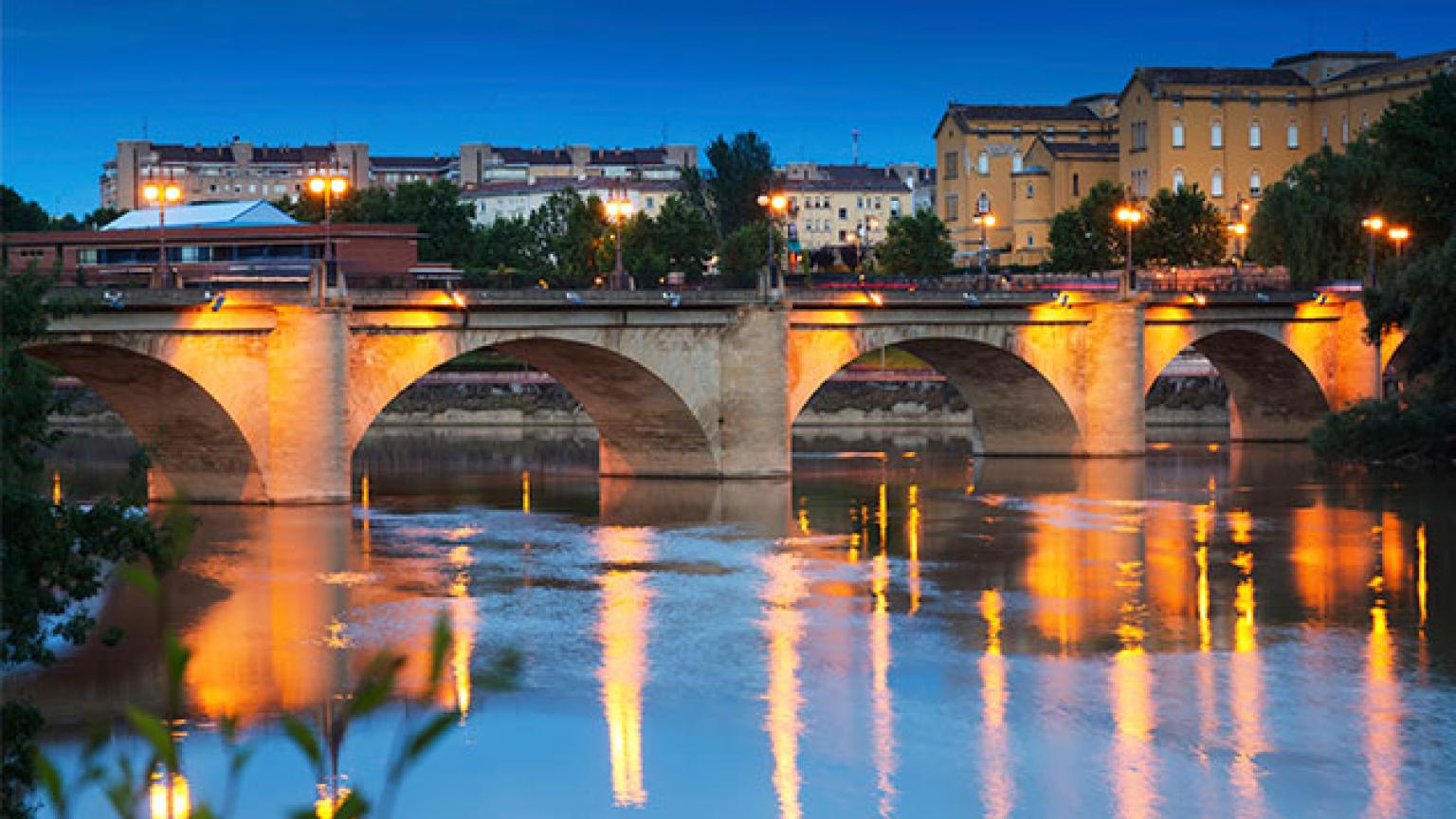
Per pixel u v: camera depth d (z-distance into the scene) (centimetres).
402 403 16312
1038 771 3691
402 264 10938
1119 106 19025
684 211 19225
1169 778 3638
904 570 6288
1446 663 4684
